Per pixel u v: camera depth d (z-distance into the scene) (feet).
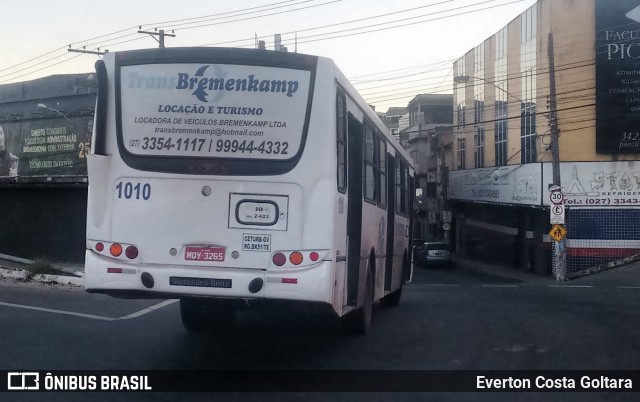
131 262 26.27
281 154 25.96
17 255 102.22
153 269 25.93
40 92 106.42
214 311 34.91
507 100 129.90
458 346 33.99
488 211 147.02
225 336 35.47
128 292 26.32
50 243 99.86
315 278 25.39
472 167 153.17
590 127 108.78
